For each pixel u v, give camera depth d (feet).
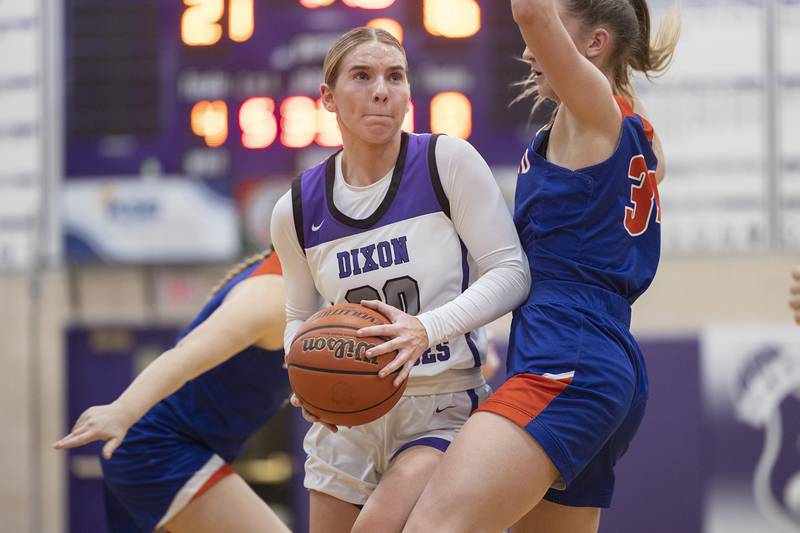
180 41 71.15
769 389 68.59
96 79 72.13
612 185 28.27
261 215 70.74
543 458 26.32
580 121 28.17
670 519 67.97
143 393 34.17
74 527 76.74
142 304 77.10
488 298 27.84
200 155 71.26
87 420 33.27
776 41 69.46
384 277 28.89
